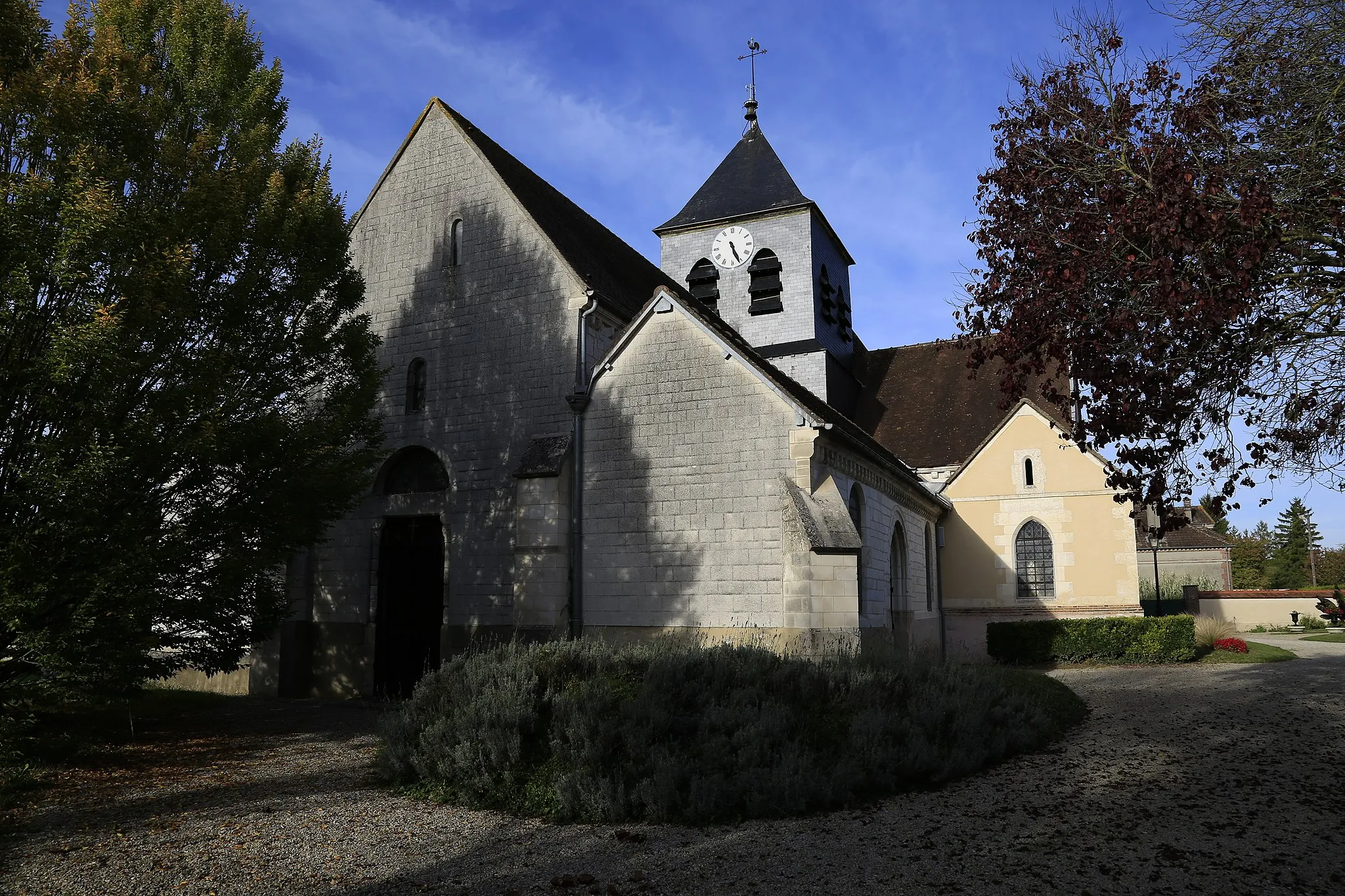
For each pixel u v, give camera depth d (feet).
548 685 33.81
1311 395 28.63
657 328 52.80
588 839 25.31
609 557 51.57
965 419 98.07
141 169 39.45
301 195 44.01
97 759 37.22
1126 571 84.12
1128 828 24.80
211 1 47.16
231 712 51.57
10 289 33.30
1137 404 29.12
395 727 33.32
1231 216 25.95
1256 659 72.38
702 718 30.58
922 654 42.68
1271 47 28.63
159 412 36.94
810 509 47.26
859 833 24.88
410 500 60.49
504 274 59.77
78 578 34.91
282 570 61.93
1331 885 20.47
